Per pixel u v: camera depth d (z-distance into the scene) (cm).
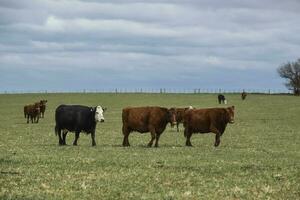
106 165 2253
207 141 3891
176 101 12019
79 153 2798
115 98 13300
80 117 3353
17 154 2728
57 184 1778
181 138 4172
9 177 1909
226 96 14538
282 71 18850
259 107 10088
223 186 1792
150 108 3262
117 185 1773
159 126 3259
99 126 5741
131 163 2320
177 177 1953
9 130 5084
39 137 4225
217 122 3356
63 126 3403
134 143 3653
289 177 2009
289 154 2912
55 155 2669
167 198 1566
